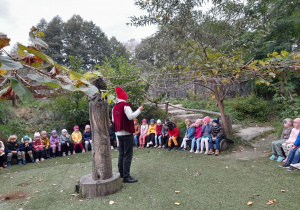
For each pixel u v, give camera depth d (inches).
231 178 158.7
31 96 19.0
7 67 18.6
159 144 287.0
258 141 261.0
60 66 23.4
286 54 157.9
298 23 287.1
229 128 265.9
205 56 177.5
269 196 126.0
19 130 313.1
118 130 154.0
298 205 113.3
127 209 119.4
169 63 198.1
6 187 170.2
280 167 176.1
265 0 293.4
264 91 382.6
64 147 281.0
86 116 337.4
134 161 223.1
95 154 143.7
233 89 439.8
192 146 251.4
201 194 133.8
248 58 316.8
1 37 19.1
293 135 187.2
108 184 139.7
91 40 1145.4
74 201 134.1
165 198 130.6
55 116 358.6
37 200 140.3
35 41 27.2
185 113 389.7
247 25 252.2
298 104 298.2
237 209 113.2
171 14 209.5
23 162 249.6
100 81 137.6
